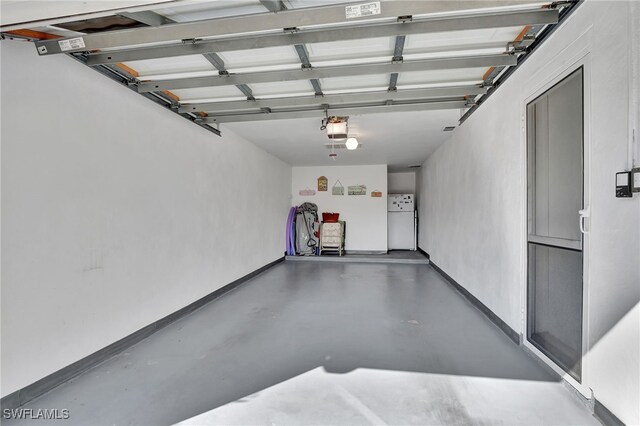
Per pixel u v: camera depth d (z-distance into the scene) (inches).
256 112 147.2
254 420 68.7
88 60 90.4
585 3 71.0
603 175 66.6
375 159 289.6
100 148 97.4
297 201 330.3
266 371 89.8
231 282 187.0
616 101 62.9
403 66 98.8
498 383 82.7
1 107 71.4
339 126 165.3
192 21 71.0
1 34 71.4
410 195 356.2
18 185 74.4
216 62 97.3
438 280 212.1
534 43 89.8
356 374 87.8
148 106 119.0
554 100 86.2
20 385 74.4
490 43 90.5
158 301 123.1
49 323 81.1
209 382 84.3
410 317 136.1
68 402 75.8
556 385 81.7
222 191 176.9
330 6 66.7
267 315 139.8
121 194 105.5
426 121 171.5
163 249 126.6
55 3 60.8
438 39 88.4
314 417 69.4
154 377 87.0
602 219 66.9
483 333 117.5
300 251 309.1
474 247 153.0
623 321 61.1
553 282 87.9
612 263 64.0
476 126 148.6
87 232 92.5
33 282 77.4
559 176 84.4
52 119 82.6
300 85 119.6
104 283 98.3
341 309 147.9
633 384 58.6
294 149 242.5
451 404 73.6
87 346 91.8
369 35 80.1
